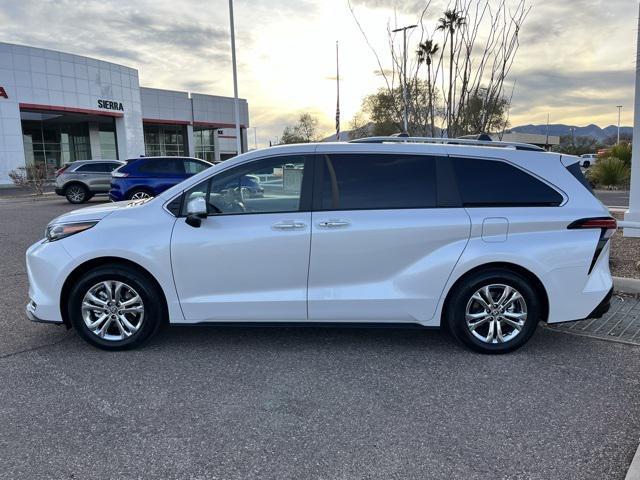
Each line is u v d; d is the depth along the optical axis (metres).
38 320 4.50
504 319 4.38
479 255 4.23
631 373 4.08
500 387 3.84
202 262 4.34
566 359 4.35
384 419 3.40
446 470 2.85
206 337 4.90
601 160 24.14
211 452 3.03
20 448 3.07
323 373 4.10
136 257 4.32
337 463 2.93
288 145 4.47
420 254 4.29
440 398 3.68
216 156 59.69
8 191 30.28
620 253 7.54
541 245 4.23
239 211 4.39
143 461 2.95
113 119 42.34
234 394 3.75
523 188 4.36
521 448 3.06
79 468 2.88
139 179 15.37
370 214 4.30
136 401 3.64
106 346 4.50
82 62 37.97
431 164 4.38
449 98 9.39
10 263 8.36
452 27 9.21
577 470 2.85
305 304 4.36
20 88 34.56
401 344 4.71
